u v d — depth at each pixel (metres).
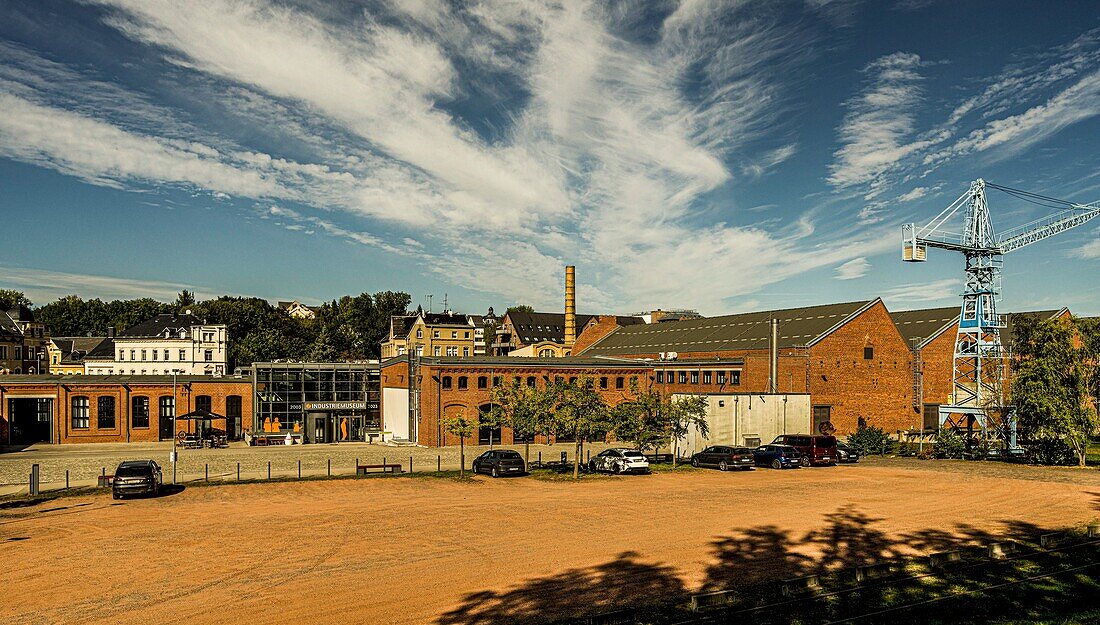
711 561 18.69
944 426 52.44
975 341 58.12
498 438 56.00
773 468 40.75
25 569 18.17
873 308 60.22
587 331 95.06
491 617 14.53
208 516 25.25
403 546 20.36
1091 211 57.94
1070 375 41.00
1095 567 17.95
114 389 57.75
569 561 18.67
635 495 29.64
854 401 58.69
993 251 55.81
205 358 98.69
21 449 52.53
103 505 28.08
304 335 131.00
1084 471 38.06
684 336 77.12
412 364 57.88
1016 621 14.24
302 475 37.59
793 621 14.18
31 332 113.88
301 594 16.06
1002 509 25.94
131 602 15.55
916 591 16.08
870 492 30.25
